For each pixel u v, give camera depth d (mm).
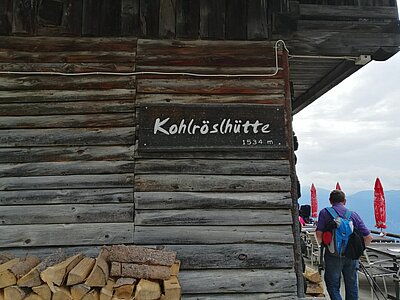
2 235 4090
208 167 4371
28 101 4418
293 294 4145
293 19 4719
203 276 4125
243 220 4281
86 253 4105
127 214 4211
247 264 4188
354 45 4887
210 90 4574
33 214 4160
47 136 4344
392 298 6863
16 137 4316
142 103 4469
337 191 5633
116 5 4672
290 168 4449
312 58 5211
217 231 4238
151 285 3395
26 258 3826
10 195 4191
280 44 4750
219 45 4695
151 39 4664
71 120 4398
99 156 4328
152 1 4703
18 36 4547
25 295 3291
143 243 4152
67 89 4480
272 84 4641
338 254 5273
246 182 4367
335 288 5332
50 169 4277
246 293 4133
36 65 4504
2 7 4523
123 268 3463
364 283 8492
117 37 4629
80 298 3268
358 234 5324
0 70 4457
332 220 5375
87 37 4602
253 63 4680
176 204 4266
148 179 4301
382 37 4926
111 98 4484
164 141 4375
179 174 4340
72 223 4172
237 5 4766
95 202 4227
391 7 5004
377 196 11109
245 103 4562
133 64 4582
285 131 4520
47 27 4547
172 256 3592
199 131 4430
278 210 4344
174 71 4594
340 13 4910
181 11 4684
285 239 4270
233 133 4453
